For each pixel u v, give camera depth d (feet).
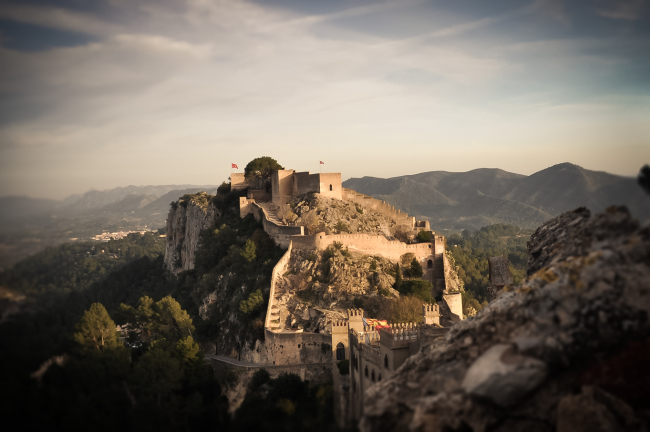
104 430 193.98
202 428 242.17
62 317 216.33
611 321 136.05
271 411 234.99
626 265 136.77
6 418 167.12
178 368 345.31
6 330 184.24
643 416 132.26
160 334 493.77
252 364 434.71
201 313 593.83
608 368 137.18
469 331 163.22
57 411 183.93
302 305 496.64
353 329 322.14
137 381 285.84
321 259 551.18
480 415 143.74
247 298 516.32
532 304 149.79
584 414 130.21
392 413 161.48
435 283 591.37
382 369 241.96
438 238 596.29
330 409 219.82
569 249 160.97
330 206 650.43
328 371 364.79
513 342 145.79
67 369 205.67
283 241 593.83
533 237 202.90
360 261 549.95
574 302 140.56
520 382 138.00
